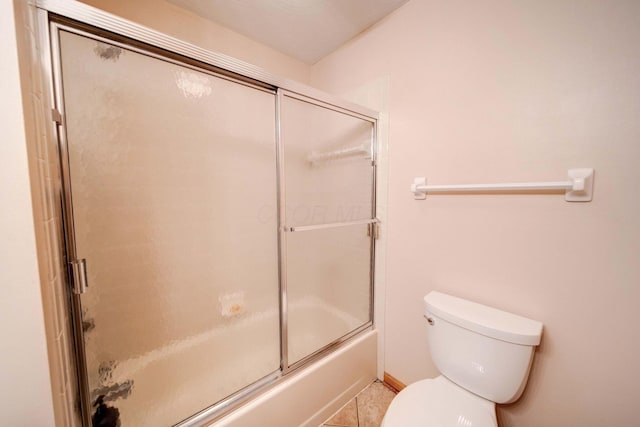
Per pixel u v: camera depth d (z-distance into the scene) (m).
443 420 0.85
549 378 0.94
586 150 0.83
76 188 0.83
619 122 0.77
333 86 1.81
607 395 0.83
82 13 0.67
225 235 1.34
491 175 1.05
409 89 1.33
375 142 1.51
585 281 0.85
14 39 0.49
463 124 1.13
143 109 1.01
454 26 1.13
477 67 1.07
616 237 0.79
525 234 0.97
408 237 1.38
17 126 0.50
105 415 0.89
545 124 0.91
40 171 0.58
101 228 0.92
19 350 0.53
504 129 1.01
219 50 1.51
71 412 0.70
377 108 1.50
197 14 1.41
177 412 1.02
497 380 0.91
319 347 1.37
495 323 0.93
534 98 0.93
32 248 0.53
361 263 1.60
